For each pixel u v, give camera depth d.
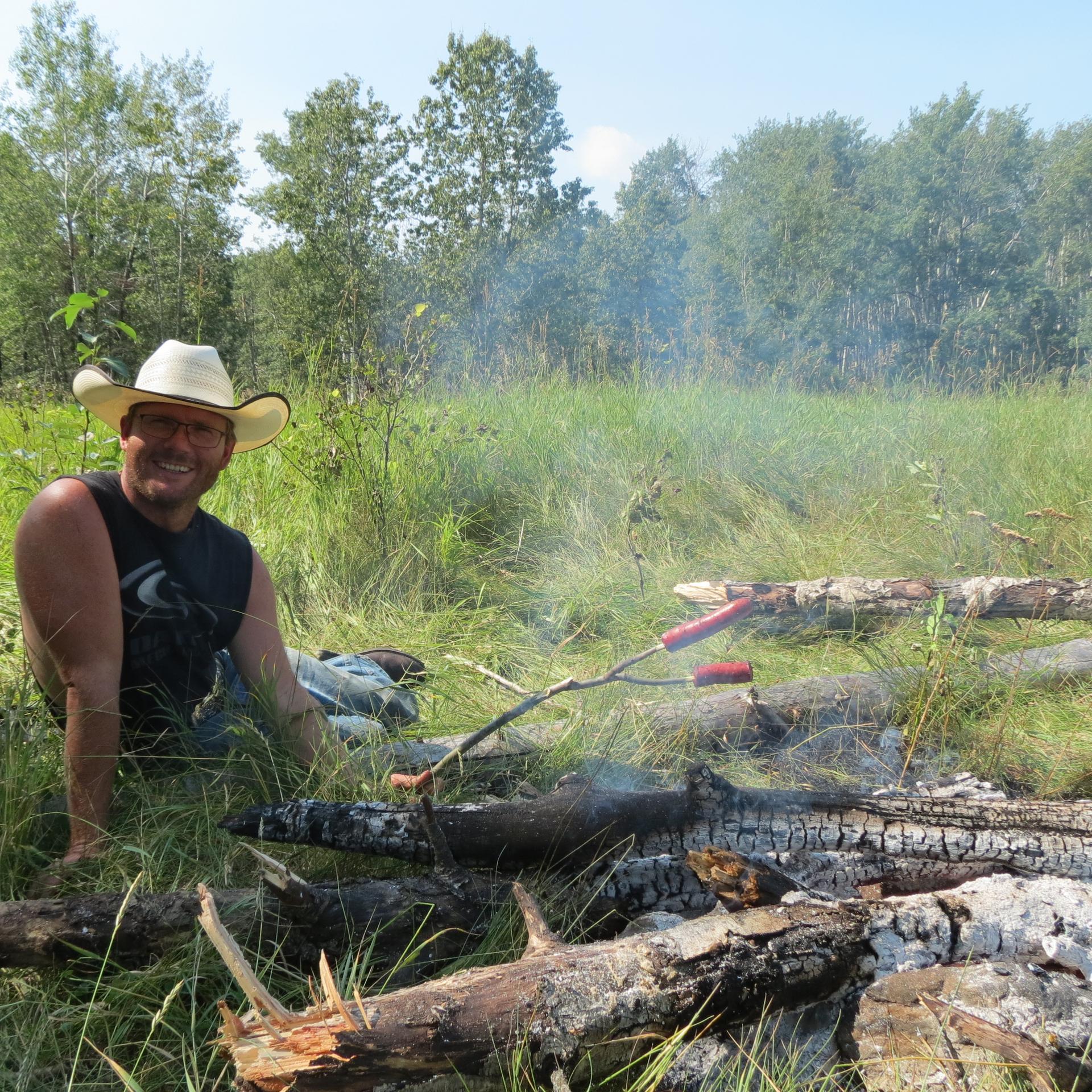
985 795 3.04
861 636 4.70
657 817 2.40
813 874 2.43
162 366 2.68
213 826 2.56
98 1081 1.83
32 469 5.11
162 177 36.12
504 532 6.21
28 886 2.36
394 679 3.88
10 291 33.41
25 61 35.59
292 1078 1.54
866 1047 1.87
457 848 2.32
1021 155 56.19
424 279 42.22
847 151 70.06
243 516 5.51
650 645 4.46
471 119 50.16
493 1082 1.67
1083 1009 1.89
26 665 2.88
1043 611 4.66
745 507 6.60
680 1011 1.80
